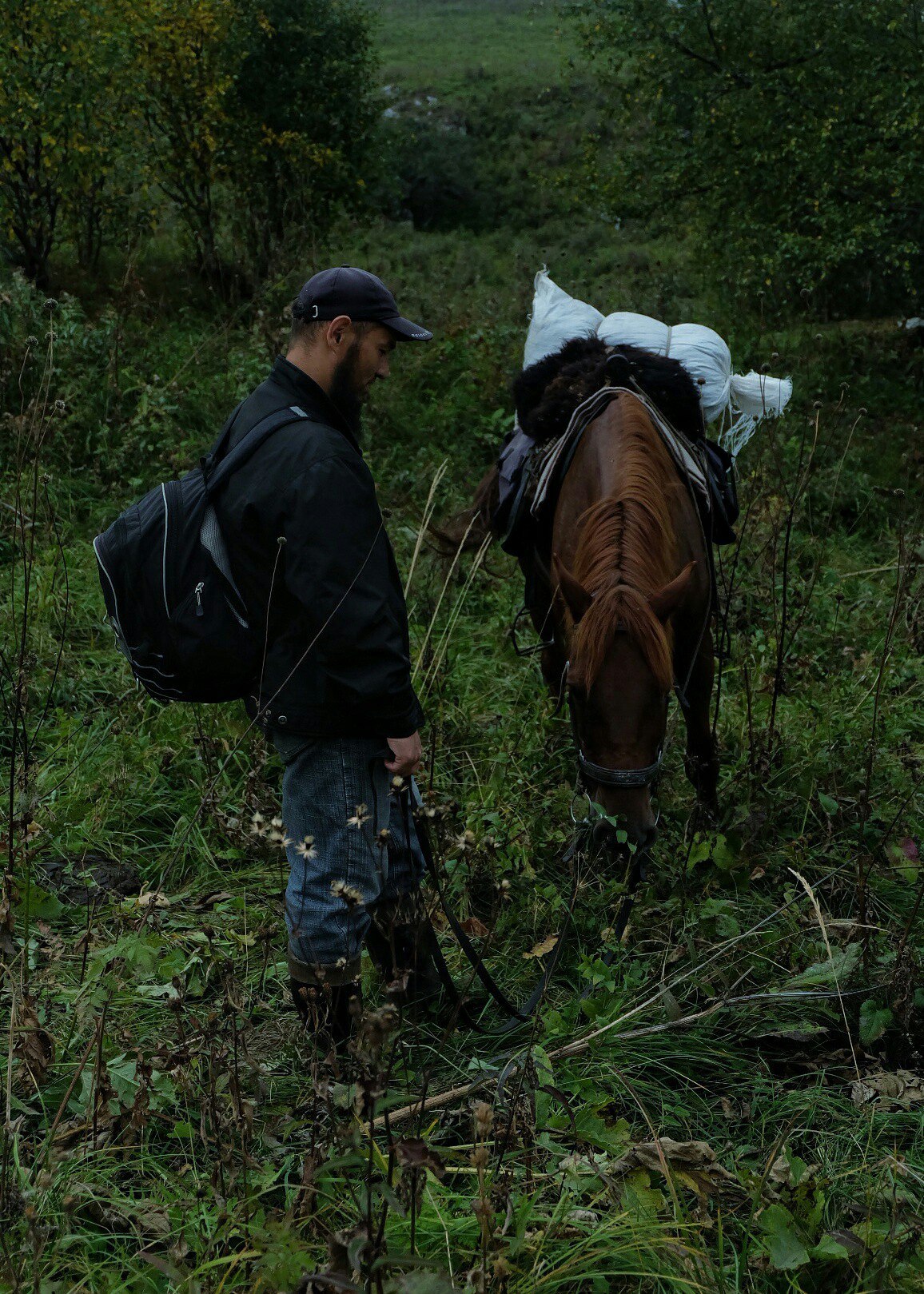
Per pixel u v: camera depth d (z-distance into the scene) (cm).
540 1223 209
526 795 378
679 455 338
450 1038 272
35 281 916
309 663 228
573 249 1773
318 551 216
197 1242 200
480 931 309
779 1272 203
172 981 277
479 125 2534
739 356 915
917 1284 191
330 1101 211
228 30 1103
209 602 229
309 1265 183
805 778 372
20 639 430
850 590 559
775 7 911
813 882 339
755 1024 282
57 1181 211
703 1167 219
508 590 549
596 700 269
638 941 311
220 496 227
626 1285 204
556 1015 255
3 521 512
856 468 710
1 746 379
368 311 228
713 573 351
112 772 375
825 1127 247
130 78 963
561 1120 220
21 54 878
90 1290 190
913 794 368
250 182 1136
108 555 232
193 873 342
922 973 285
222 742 386
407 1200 193
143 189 1042
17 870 302
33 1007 241
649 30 968
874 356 909
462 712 421
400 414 743
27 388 636
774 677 442
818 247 853
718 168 947
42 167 921
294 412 228
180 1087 231
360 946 249
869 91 864
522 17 4853
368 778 241
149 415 626
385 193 1692
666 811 373
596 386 353
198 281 1078
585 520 305
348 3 1234
